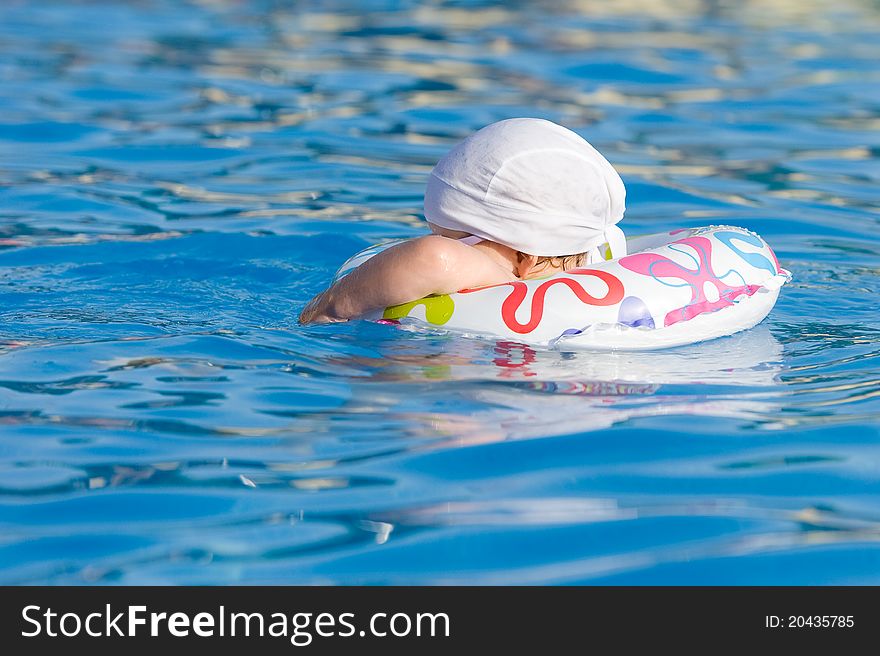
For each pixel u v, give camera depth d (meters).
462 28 25.38
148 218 11.90
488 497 5.54
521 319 7.61
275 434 6.22
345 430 6.28
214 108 17.55
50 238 10.97
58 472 5.75
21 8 26.55
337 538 5.17
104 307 8.67
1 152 14.62
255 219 11.93
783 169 14.73
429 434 6.23
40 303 8.74
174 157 14.71
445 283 7.74
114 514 5.35
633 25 26.41
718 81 20.36
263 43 23.09
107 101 17.72
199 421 6.38
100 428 6.27
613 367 7.30
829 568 4.99
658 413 6.57
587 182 7.83
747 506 5.48
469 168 7.78
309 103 18.02
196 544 5.11
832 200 13.23
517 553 5.08
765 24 27.12
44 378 7.00
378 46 23.02
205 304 8.82
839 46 24.25
